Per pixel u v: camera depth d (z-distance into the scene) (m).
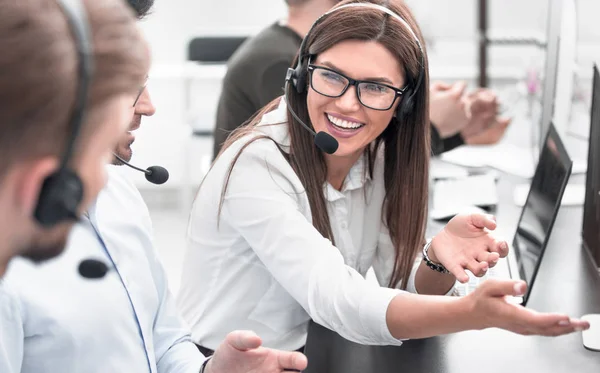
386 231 1.71
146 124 4.64
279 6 4.88
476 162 2.68
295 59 1.54
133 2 1.19
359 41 1.42
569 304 1.68
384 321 1.21
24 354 1.04
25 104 0.51
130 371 1.12
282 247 1.41
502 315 1.02
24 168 0.54
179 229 4.30
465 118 2.44
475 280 1.78
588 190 1.95
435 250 1.49
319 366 1.45
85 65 0.53
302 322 1.65
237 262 1.58
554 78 2.33
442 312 1.13
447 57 4.77
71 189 0.55
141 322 1.16
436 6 4.71
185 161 4.41
